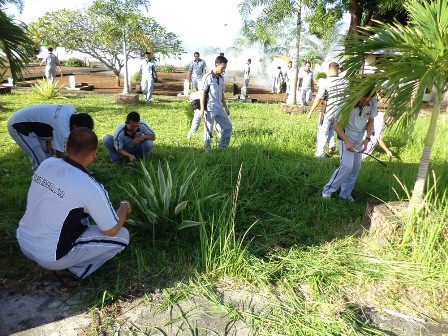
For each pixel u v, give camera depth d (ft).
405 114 9.83
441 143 23.63
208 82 20.01
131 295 9.15
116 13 42.29
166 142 23.35
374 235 12.44
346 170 14.49
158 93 55.93
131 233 11.69
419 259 10.93
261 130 26.61
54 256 8.37
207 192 13.80
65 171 8.34
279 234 12.36
